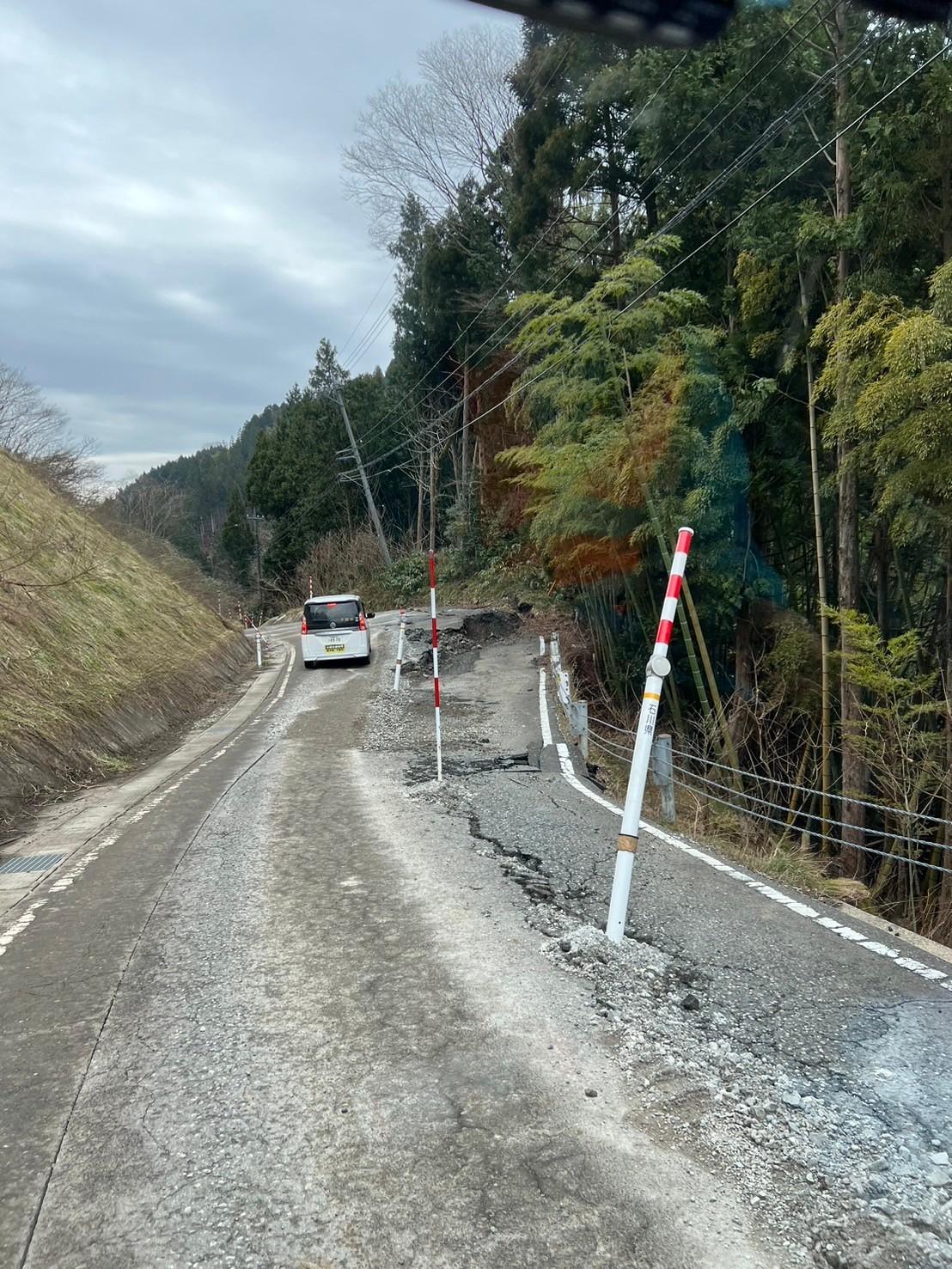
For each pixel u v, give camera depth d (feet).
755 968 14.43
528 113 73.97
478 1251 7.97
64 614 50.11
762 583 48.29
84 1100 10.66
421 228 104.37
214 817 26.20
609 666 60.70
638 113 52.70
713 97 46.34
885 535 44.14
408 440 142.61
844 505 40.11
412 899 17.75
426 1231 8.24
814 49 41.09
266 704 55.06
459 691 52.95
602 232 69.92
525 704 47.50
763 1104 10.37
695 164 50.24
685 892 18.52
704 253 52.47
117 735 41.39
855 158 38.70
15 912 18.29
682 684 57.72
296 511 174.91
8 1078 11.25
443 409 128.57
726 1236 8.16
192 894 18.72
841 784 44.57
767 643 50.24
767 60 43.55
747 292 44.27
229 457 352.69
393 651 71.31
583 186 66.49
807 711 46.24
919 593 45.57
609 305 53.26
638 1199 8.67
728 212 49.67
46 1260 7.98
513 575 98.58
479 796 27.96
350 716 47.26
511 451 55.83
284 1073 11.12
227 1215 8.52
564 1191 8.80
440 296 103.96
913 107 36.17
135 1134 9.91
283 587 181.98
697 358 45.24
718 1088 10.73
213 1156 9.46
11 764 31.53
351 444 158.30
